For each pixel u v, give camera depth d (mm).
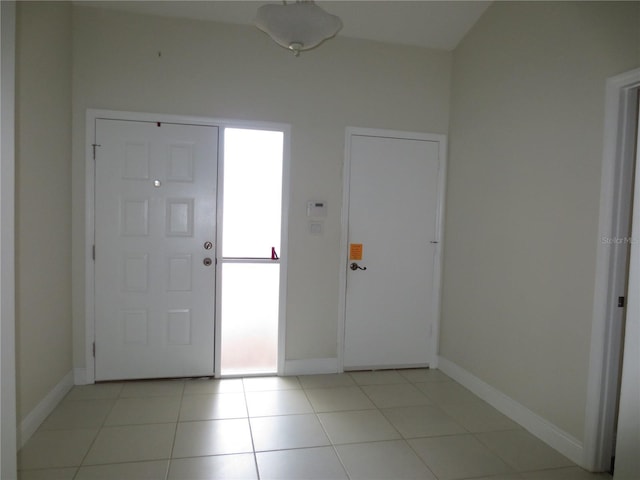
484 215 3029
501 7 2867
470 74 3229
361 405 2854
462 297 3283
